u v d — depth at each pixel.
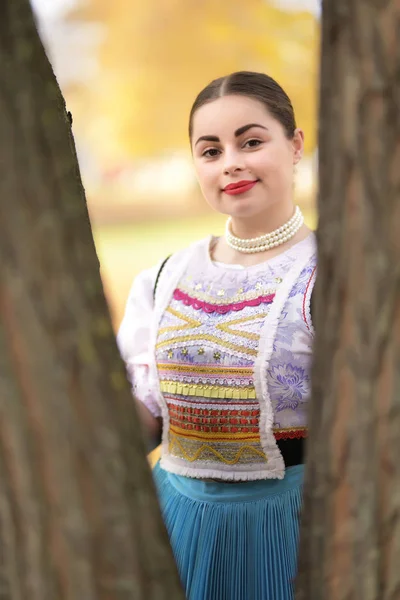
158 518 0.73
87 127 8.37
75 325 0.67
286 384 1.22
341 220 0.68
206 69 7.79
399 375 0.69
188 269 1.40
